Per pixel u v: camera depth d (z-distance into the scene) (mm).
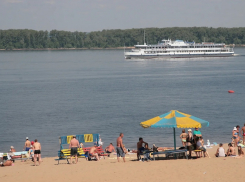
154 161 43219
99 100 135250
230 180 32219
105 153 53281
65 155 46125
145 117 100562
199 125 42625
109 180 34500
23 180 36812
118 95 149750
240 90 161125
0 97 147750
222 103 123938
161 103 125938
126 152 54656
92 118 99812
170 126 42750
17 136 80625
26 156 51938
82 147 52188
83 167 41406
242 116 98875
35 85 193750
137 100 134000
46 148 69438
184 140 51062
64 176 37188
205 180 32531
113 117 100750
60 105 124125
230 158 42625
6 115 106500
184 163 39688
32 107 120500
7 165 47844
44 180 36281
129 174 36031
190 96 143500
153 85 186125
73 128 87688
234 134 57688
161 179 33594
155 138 75750
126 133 81062
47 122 95438
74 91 165500
